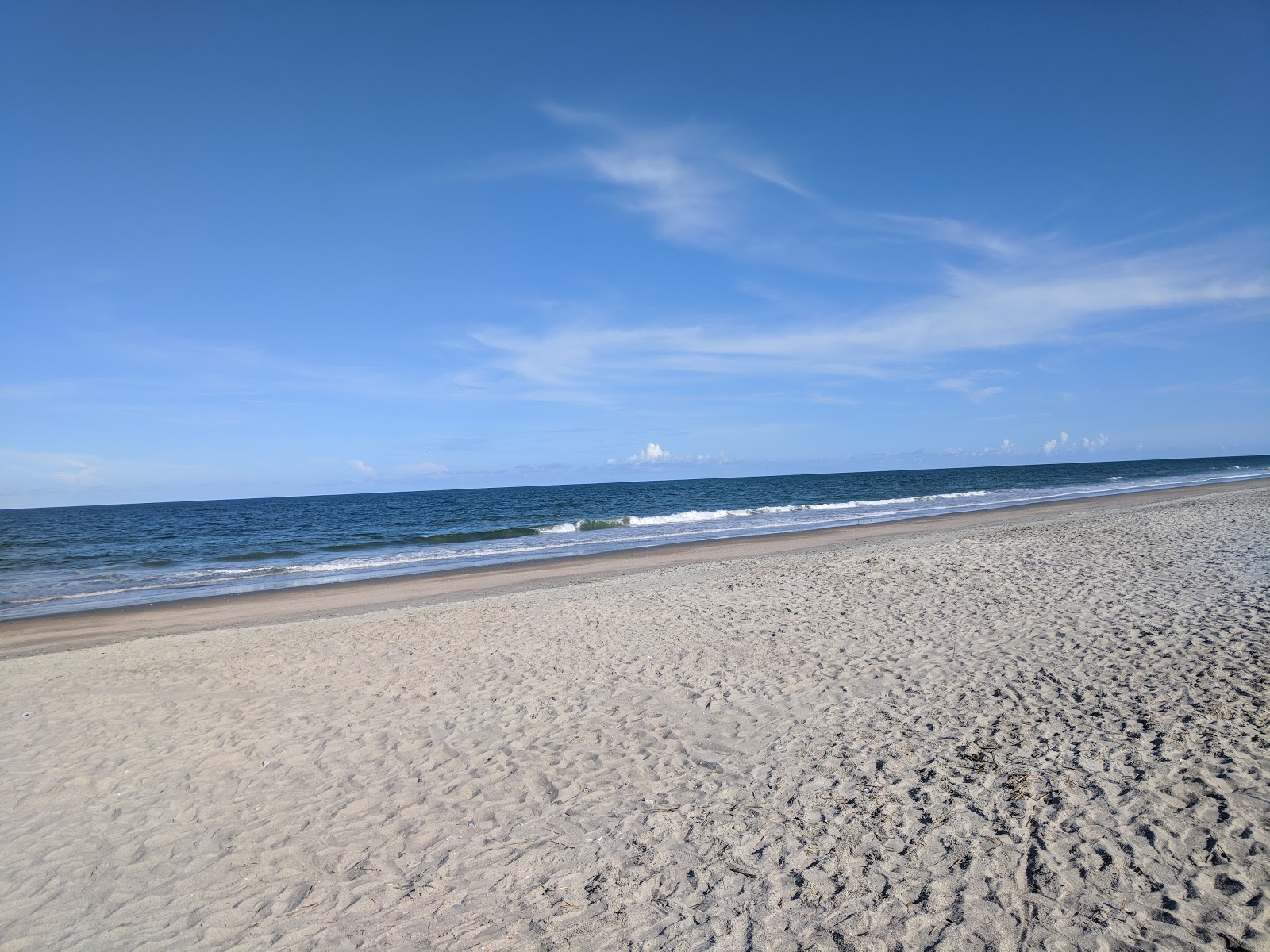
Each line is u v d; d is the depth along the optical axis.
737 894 3.67
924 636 8.26
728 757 5.41
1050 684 6.34
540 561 20.45
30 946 3.62
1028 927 3.23
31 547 33.72
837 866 3.85
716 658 8.02
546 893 3.82
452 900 3.83
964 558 13.62
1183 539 14.30
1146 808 4.11
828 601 10.60
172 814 5.04
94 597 17.75
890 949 3.17
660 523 35.12
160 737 6.60
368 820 4.80
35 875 4.31
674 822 4.48
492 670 8.19
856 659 7.59
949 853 3.88
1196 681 6.04
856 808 4.46
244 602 15.62
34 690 8.55
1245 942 3.00
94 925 3.79
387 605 13.98
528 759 5.62
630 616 10.61
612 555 20.95
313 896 3.95
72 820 5.02
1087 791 4.38
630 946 3.34
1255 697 5.56
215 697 7.82
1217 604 8.59
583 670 7.92
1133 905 3.31
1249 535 14.34
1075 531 17.22
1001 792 4.48
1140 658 6.78
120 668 9.46
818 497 56.31
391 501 95.50
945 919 3.34
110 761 6.07
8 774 5.89
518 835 4.48
